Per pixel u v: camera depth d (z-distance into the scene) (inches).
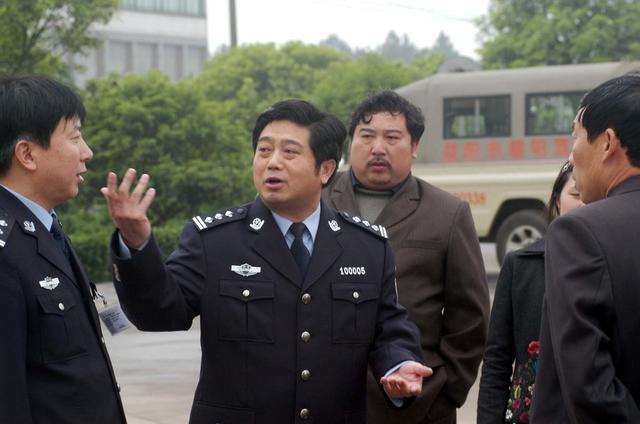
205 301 145.1
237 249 146.5
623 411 114.7
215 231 147.5
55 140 132.3
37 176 132.3
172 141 850.8
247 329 143.9
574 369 115.6
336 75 1497.3
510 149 670.5
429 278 185.2
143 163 841.5
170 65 2222.0
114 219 133.4
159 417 313.9
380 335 151.1
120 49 2128.4
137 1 2161.7
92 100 858.1
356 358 148.0
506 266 163.5
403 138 189.2
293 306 145.6
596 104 125.3
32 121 130.6
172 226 829.2
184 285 143.6
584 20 1134.4
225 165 863.7
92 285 141.9
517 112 669.3
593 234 119.3
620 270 118.1
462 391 184.9
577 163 128.7
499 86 674.2
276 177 146.1
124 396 343.9
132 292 136.1
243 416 143.6
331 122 149.3
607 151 124.6
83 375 130.1
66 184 134.0
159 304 137.4
